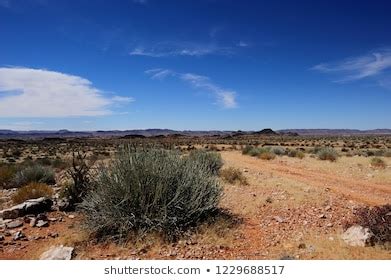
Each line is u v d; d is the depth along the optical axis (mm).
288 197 10984
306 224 8062
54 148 73250
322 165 22781
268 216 8773
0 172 17297
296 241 6820
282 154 36656
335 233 7289
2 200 11859
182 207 7379
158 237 6691
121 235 6695
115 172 7602
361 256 5973
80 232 7191
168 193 7414
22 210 8719
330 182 15023
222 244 6676
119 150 8328
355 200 10922
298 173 18453
